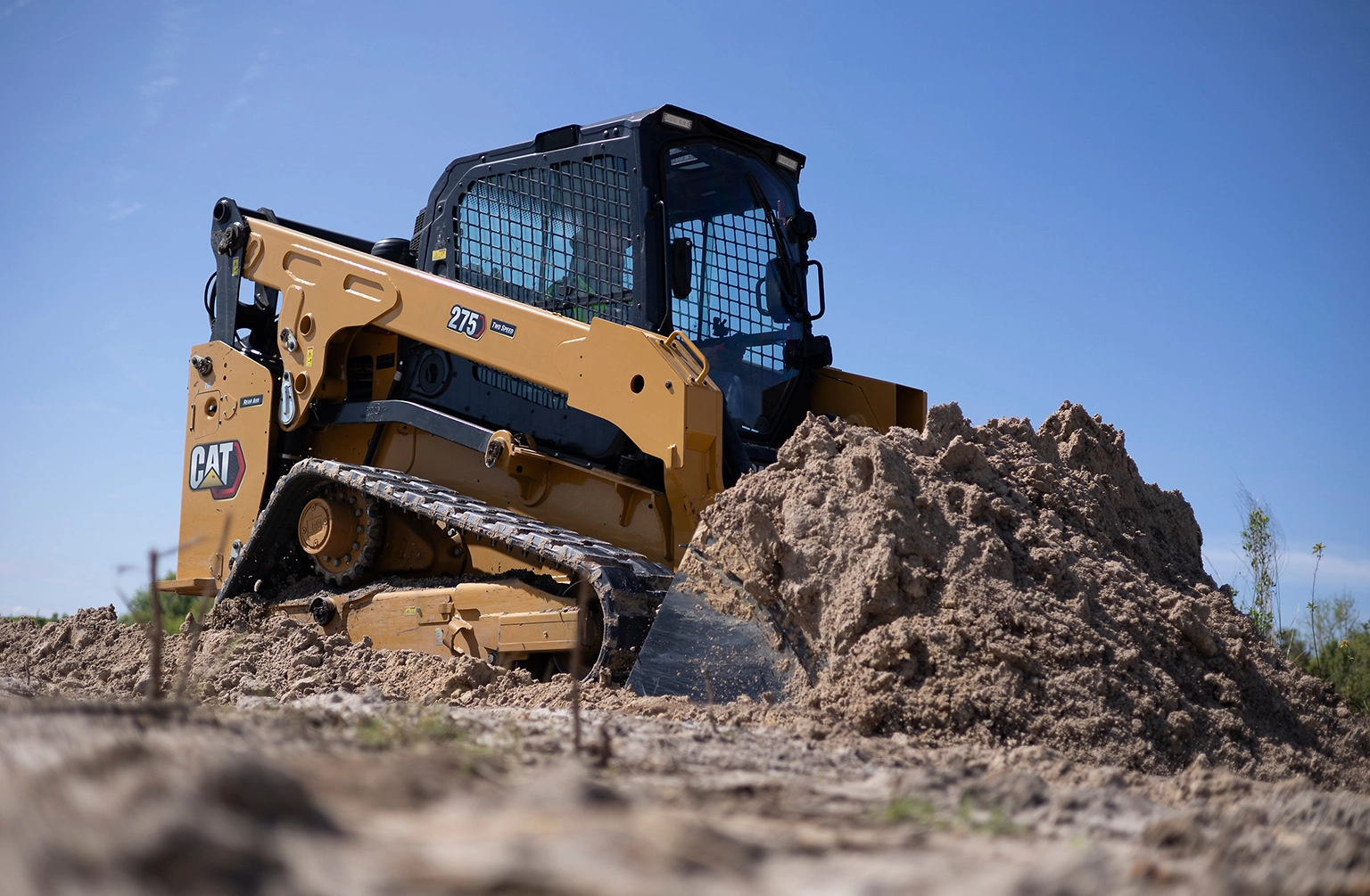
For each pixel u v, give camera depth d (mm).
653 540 7113
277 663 7246
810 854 2035
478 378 8375
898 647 4895
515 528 6949
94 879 1243
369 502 8398
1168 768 4645
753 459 7508
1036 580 5398
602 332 7164
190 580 9531
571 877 1479
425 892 1354
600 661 6109
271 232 9680
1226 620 5820
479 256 8438
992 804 2945
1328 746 5230
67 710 3094
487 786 2396
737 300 7953
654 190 7449
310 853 1442
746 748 4016
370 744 3252
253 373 9531
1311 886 1897
